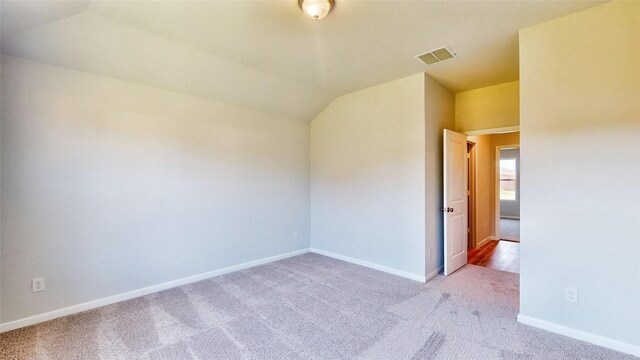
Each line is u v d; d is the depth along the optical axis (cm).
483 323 238
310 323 240
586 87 212
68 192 258
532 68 234
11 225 232
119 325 238
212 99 354
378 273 368
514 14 218
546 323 228
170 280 322
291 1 202
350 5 206
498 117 369
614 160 202
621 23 200
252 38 256
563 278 221
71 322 243
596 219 208
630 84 197
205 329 231
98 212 275
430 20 226
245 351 202
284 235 443
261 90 369
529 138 235
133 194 296
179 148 329
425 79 336
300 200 467
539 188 231
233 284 331
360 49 277
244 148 392
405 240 354
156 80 301
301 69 328
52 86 249
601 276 207
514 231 688
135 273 297
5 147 229
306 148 476
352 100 414
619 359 191
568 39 219
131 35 246
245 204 393
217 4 206
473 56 292
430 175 347
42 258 246
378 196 383
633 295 196
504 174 973
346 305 273
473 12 216
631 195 196
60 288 254
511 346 206
